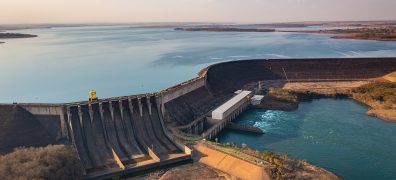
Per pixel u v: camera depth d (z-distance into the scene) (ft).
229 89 621.72
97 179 302.66
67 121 352.28
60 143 340.59
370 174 320.50
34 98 520.83
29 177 249.14
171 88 467.52
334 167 335.26
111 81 645.92
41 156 275.18
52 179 261.65
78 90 571.69
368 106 558.97
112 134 366.43
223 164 323.57
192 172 315.37
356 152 371.35
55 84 608.19
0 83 613.11
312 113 524.52
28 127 341.62
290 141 408.87
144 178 308.60
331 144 395.75
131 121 383.65
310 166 317.01
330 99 610.65
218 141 415.85
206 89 552.41
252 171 301.63
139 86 611.06
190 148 352.90
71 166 281.33
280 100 574.56
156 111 409.08
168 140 382.63
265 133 440.45
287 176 291.99
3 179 244.83
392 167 334.44
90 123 361.71
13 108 347.97
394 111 508.53
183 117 448.65
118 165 323.57
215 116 457.68
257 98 568.00
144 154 346.95
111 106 372.58
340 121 481.05
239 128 456.45
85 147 345.31
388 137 414.62
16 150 288.71
